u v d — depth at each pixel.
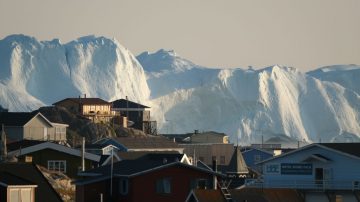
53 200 122.44
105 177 139.62
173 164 139.25
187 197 131.62
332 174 156.00
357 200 151.88
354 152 155.00
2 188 117.31
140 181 137.62
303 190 153.75
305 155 159.75
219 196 128.12
